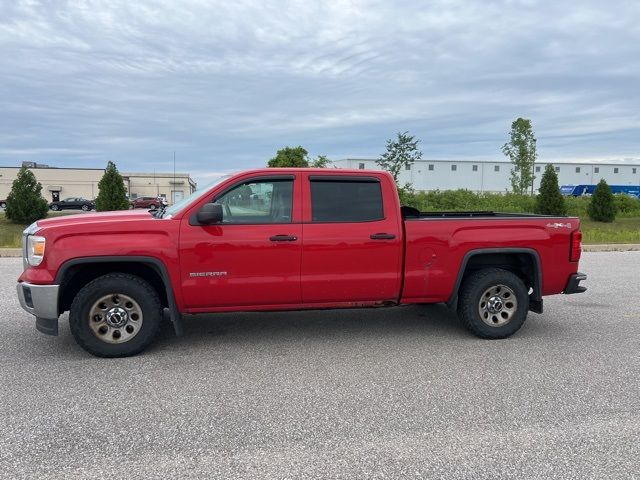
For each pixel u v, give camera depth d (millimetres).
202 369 4820
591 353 5379
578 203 36719
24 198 27578
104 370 4773
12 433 3529
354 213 5473
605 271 11031
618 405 4047
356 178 5523
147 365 4918
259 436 3512
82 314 4980
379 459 3219
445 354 5312
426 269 5605
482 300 5781
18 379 4531
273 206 5359
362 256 5445
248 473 3055
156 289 5551
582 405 4043
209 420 3754
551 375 4715
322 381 4539
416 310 7270
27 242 5090
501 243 5707
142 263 5199
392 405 4031
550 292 5938
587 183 81688
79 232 4930
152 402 4066
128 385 4410
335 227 5387
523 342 5762
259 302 5348
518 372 4789
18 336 5836
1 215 33156
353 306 5605
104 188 25594
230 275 5188
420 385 4453
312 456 3252
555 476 3037
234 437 3498
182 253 5066
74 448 3334
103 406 3982
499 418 3803
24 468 3094
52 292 4879
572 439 3490
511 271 6199
